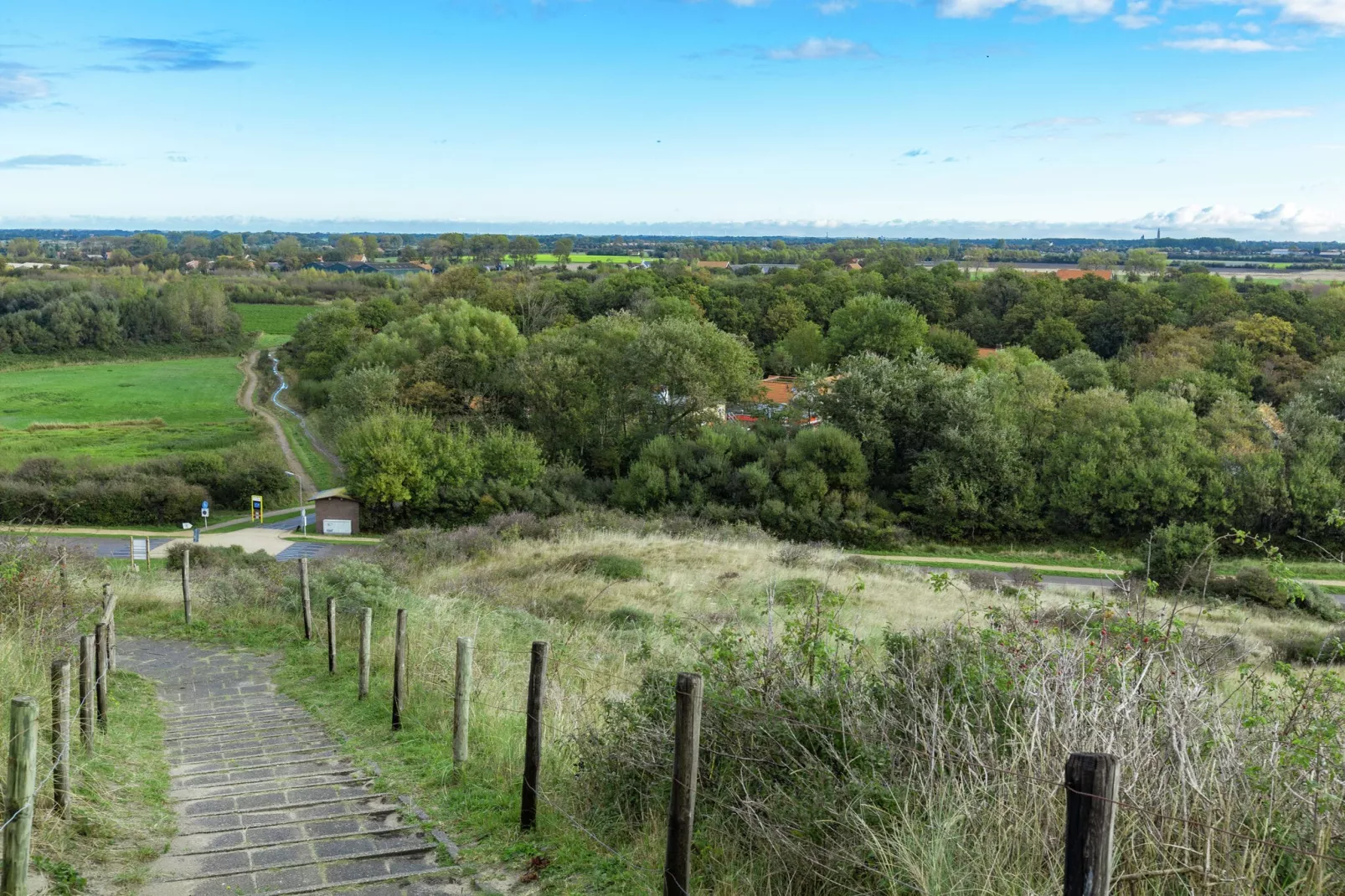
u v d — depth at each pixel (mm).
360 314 99500
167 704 11195
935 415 53344
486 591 20500
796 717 5473
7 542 12328
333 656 12586
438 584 21938
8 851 4137
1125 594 6223
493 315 71062
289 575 21094
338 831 5977
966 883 4035
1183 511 47250
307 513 57250
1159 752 4340
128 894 4773
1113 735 4336
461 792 6691
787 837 4648
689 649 10742
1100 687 4949
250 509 57906
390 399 62656
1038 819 4176
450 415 62969
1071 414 53594
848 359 57844
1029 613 6258
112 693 10977
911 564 42281
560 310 95000
